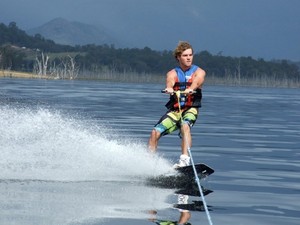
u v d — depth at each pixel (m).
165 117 14.80
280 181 14.35
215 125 31.33
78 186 12.45
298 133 28.11
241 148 21.12
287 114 44.50
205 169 13.85
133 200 11.28
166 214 10.16
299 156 19.34
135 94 76.88
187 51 14.84
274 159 18.45
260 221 10.02
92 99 54.59
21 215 9.66
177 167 13.72
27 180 12.78
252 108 52.66
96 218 9.69
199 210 10.62
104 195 11.65
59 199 11.05
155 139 14.74
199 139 23.88
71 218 9.61
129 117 33.19
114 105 45.66
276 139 24.86
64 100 49.56
